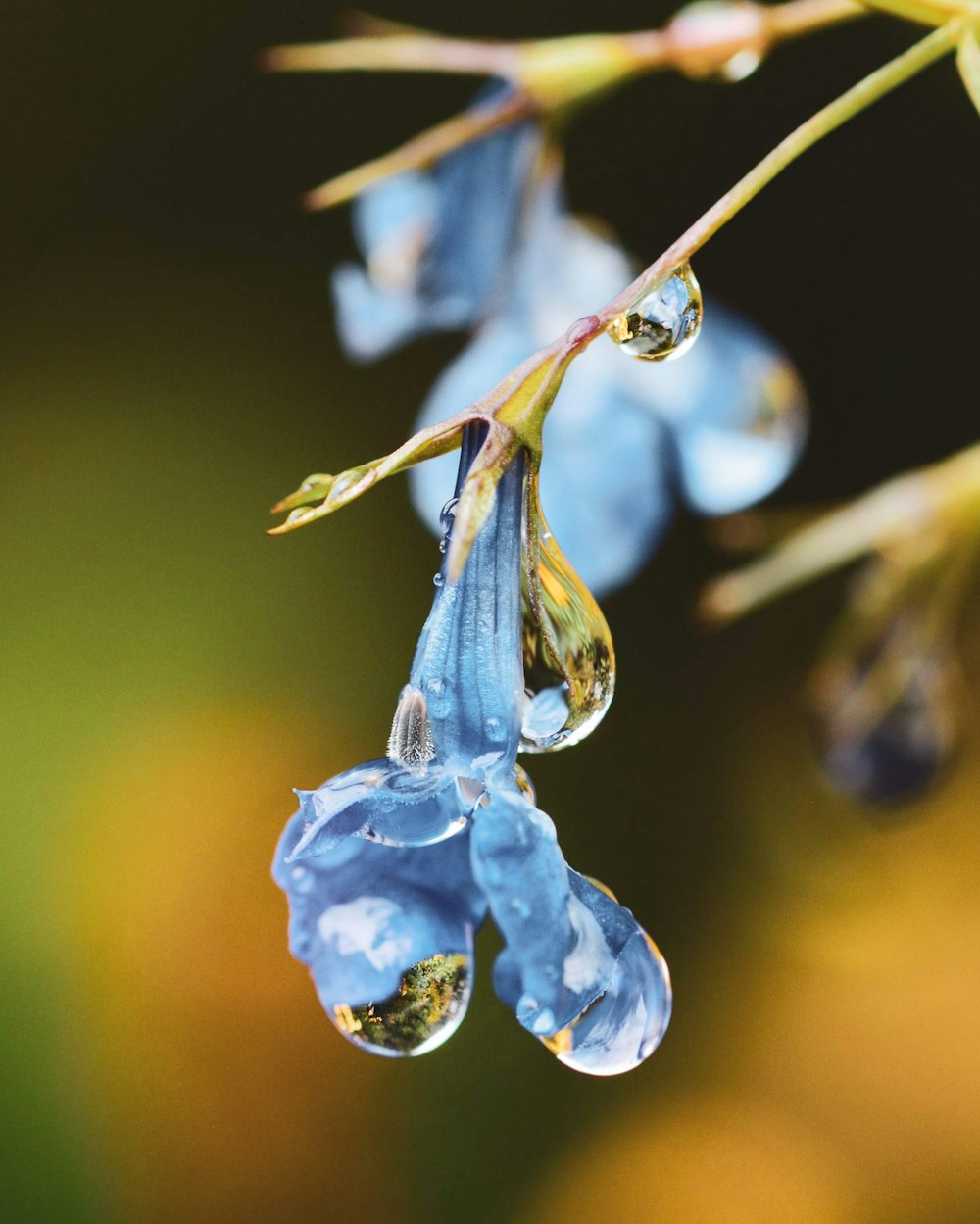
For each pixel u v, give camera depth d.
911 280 0.27
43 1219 0.27
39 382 0.33
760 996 0.29
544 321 0.18
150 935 0.30
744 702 0.29
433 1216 0.28
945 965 0.28
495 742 0.14
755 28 0.16
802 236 0.27
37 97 0.32
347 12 0.31
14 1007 0.29
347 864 0.14
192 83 0.32
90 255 0.33
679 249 0.14
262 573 0.32
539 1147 0.28
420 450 0.13
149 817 0.30
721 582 0.17
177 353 0.33
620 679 0.29
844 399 0.27
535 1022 0.13
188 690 0.31
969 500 0.17
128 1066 0.29
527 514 0.14
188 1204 0.28
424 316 0.19
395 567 0.31
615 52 0.17
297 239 0.33
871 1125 0.28
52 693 0.31
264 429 0.32
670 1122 0.28
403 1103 0.29
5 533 0.32
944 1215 0.28
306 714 0.31
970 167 0.26
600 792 0.29
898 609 0.18
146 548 0.32
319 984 0.14
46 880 0.30
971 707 0.24
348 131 0.32
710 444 0.18
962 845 0.28
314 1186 0.28
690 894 0.29
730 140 0.27
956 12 0.14
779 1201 0.28
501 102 0.17
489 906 0.14
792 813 0.29
